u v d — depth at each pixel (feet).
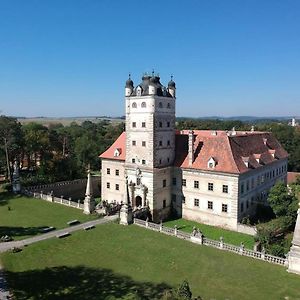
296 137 464.24
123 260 161.48
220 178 222.89
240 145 246.68
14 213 233.14
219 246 176.45
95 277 143.43
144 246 178.09
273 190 221.05
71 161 367.04
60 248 173.68
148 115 232.73
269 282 140.67
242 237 205.77
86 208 233.55
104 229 202.28
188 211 242.37
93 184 350.84
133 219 214.90
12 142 333.83
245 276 146.00
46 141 370.73
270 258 160.15
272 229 189.16
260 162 251.39
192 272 149.79
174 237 191.42
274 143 310.04
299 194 292.61
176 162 247.70
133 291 131.64
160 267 154.61
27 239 183.93
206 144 242.78
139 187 239.91
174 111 249.96
